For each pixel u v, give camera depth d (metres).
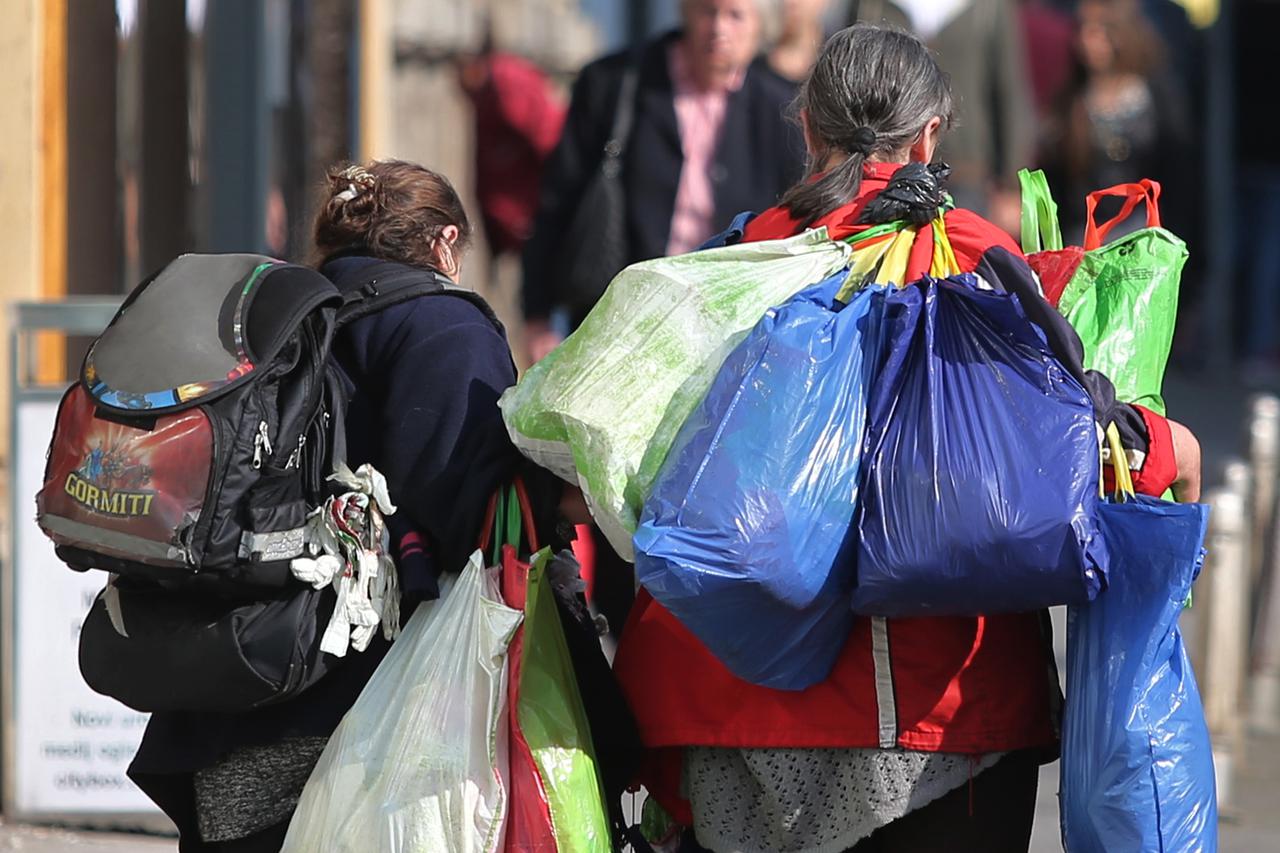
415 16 41.75
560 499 12.77
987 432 11.23
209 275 12.29
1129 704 11.47
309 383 12.08
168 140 28.28
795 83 25.31
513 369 13.05
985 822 12.04
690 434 11.42
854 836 11.82
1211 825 11.62
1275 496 29.64
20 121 21.89
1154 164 47.78
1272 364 62.88
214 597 12.05
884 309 11.55
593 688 12.62
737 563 11.02
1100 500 11.59
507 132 41.56
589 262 24.83
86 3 24.06
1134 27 47.50
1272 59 62.72
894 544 11.11
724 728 11.97
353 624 12.13
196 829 12.96
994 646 11.86
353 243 13.71
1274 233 62.66
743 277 11.92
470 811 11.92
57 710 20.16
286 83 28.73
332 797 12.05
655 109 24.94
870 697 11.69
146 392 11.75
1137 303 12.96
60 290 22.70
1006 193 36.34
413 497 12.48
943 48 36.03
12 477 19.92
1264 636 29.11
